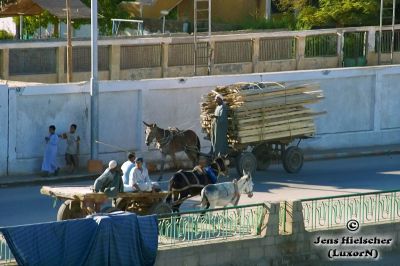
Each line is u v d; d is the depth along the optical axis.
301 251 35.50
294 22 72.62
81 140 46.31
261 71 63.22
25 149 44.94
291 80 50.53
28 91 44.72
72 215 34.59
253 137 44.69
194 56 59.28
